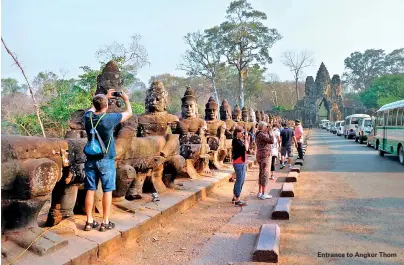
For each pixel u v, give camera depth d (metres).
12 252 4.11
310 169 14.92
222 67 54.91
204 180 10.51
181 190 8.77
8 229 4.34
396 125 17.00
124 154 6.61
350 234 6.23
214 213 7.84
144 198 7.53
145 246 5.63
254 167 15.88
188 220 7.23
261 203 8.77
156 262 5.03
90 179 5.18
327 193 9.80
